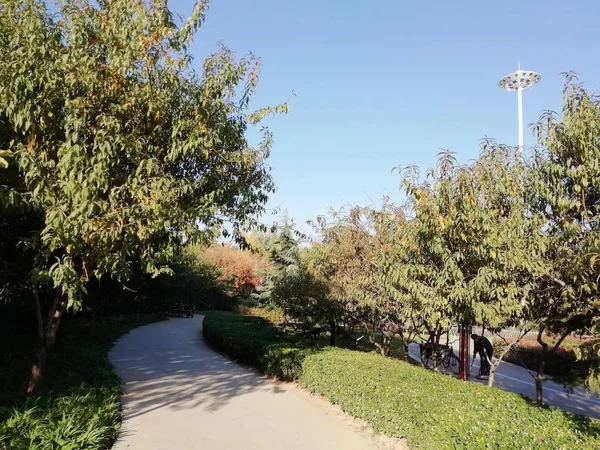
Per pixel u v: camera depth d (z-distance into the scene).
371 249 9.59
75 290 5.06
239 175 6.62
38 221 6.71
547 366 13.28
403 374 6.82
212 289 36.38
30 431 4.74
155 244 6.10
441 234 5.53
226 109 6.32
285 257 21.75
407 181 5.72
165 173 5.67
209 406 7.38
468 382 6.71
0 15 5.28
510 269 5.42
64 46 5.76
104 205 4.81
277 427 6.28
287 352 9.43
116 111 5.48
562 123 5.16
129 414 6.75
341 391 7.05
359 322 11.63
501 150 5.98
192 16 5.93
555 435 3.97
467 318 6.23
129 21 5.77
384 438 5.80
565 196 5.26
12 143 5.02
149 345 15.89
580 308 5.16
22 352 10.38
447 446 3.94
